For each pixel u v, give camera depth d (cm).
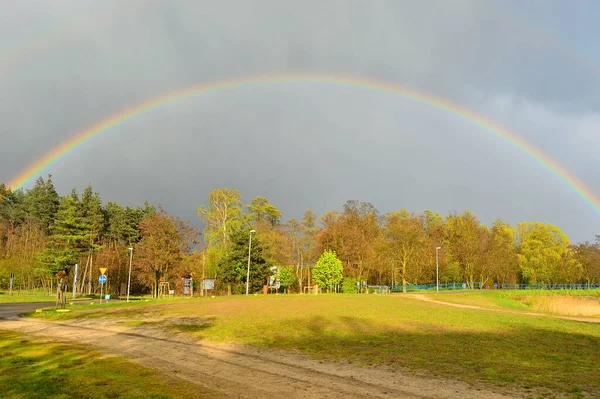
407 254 8481
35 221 11088
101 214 10512
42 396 1159
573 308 4466
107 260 9212
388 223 9188
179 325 2770
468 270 9869
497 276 10188
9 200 12875
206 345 2077
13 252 9044
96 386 1273
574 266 9975
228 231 8381
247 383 1346
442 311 3838
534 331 2605
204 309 3712
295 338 2253
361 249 8131
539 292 7894
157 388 1262
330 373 1490
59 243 7250
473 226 10075
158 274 6894
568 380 1380
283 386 1311
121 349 1973
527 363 1652
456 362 1666
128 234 10544
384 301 4947
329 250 8131
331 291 8006
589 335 2486
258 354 1844
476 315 3538
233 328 2594
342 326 2694
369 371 1517
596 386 1305
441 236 10512
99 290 9531
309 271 9075
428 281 10094
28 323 3064
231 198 8500
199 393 1217
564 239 10612
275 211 10356
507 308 4728
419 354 1831
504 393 1230
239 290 7381
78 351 1903
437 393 1238
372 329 2588
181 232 6931
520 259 10188
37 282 9481
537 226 10712
